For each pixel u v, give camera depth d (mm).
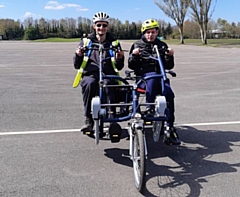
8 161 3881
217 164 3809
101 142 4547
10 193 3115
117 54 4195
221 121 5609
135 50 4121
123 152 4184
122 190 3182
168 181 3371
